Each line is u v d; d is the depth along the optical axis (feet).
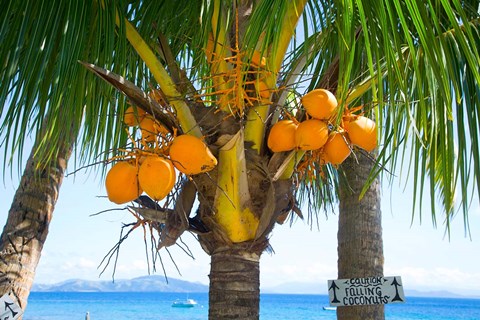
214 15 10.65
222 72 10.18
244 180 9.93
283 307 286.25
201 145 9.27
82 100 9.95
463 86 11.29
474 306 366.63
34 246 14.65
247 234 10.03
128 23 10.52
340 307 14.49
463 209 10.66
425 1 11.48
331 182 14.37
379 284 13.99
